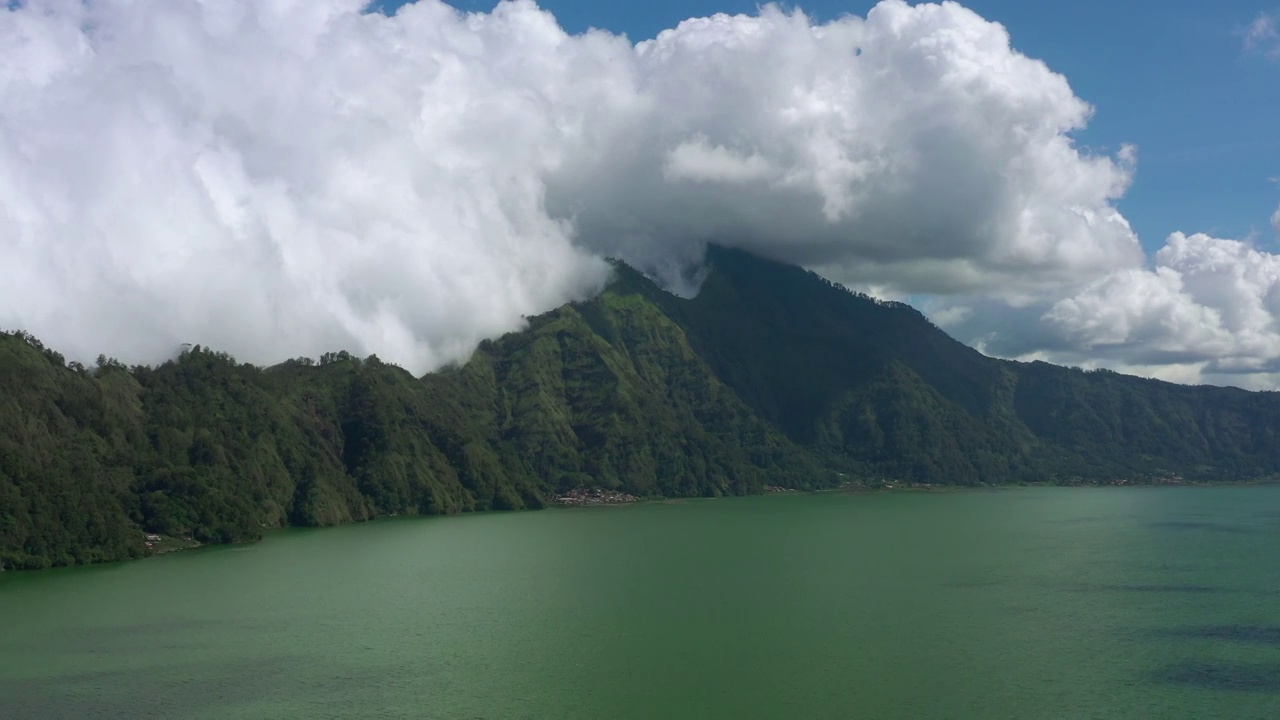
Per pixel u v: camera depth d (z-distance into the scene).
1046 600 171.00
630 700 117.62
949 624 153.00
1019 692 119.06
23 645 143.50
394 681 125.62
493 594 181.62
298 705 116.94
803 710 113.44
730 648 139.38
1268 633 146.12
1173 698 116.88
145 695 120.50
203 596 181.62
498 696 119.56
